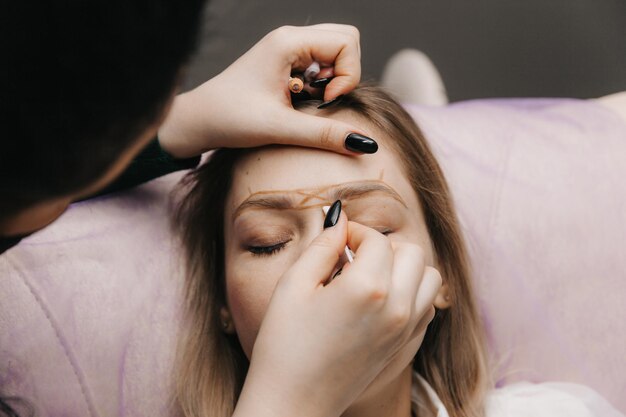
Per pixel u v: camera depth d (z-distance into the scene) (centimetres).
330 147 89
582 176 132
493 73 222
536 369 126
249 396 69
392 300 68
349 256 74
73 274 110
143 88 45
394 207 92
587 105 144
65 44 42
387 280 68
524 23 227
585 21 228
